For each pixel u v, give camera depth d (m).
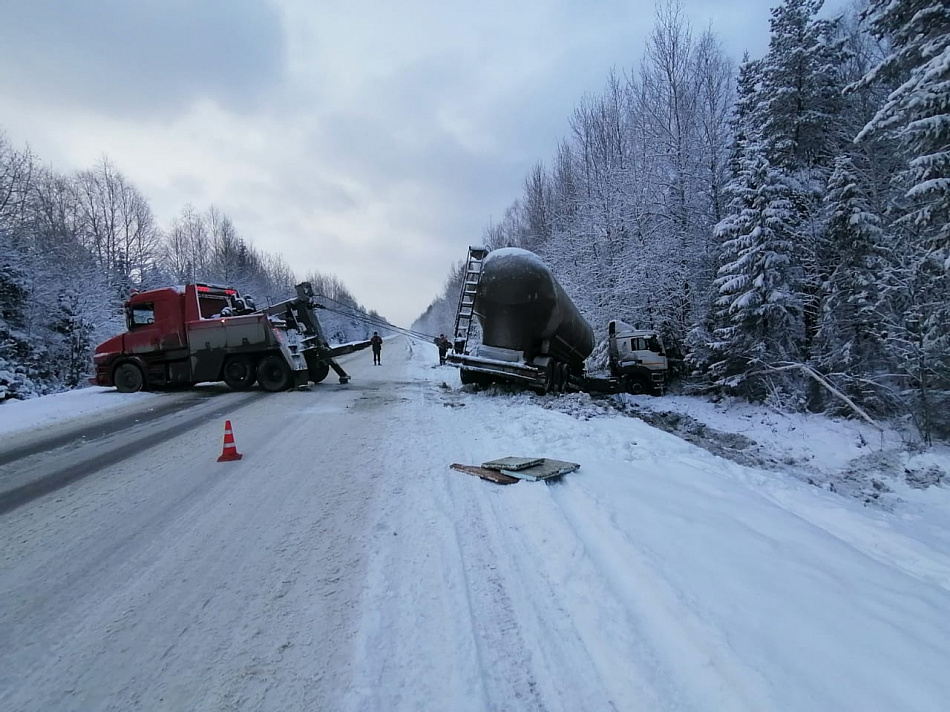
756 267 14.91
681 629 2.81
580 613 3.08
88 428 9.45
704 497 5.14
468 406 11.37
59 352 23.22
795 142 17.58
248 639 2.93
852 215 13.88
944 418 11.42
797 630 2.79
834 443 11.59
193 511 4.95
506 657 2.74
